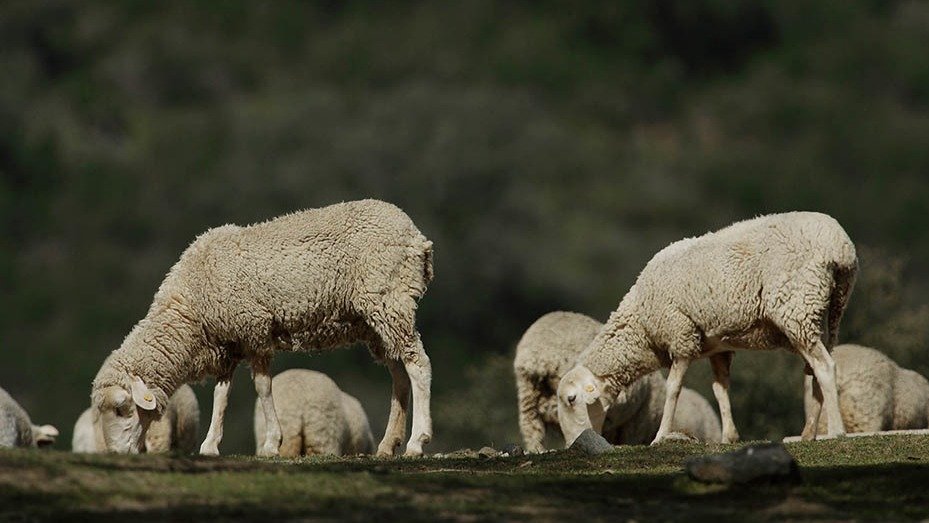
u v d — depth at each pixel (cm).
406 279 5488
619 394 6162
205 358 5591
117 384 5506
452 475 4216
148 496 3647
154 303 5612
